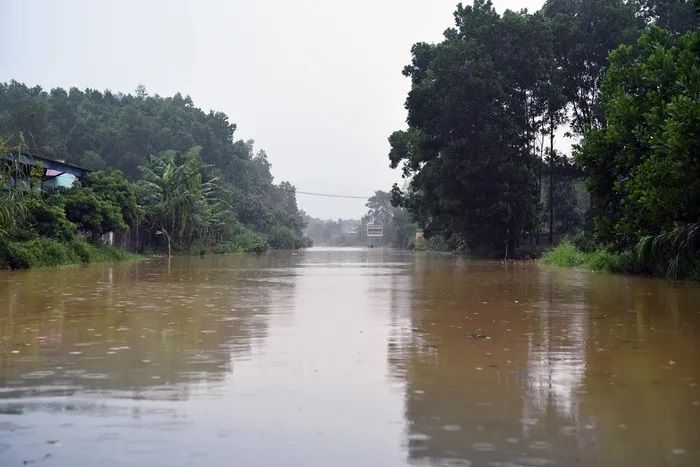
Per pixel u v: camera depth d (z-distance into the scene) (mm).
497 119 34188
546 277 19125
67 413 4414
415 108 36656
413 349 6859
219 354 6543
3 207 21578
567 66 36406
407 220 95812
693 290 14125
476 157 34719
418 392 5020
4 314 9711
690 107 14883
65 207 29234
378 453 3662
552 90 34250
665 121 15844
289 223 95438
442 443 3828
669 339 7484
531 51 34719
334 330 8203
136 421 4238
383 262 34438
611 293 13453
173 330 8156
